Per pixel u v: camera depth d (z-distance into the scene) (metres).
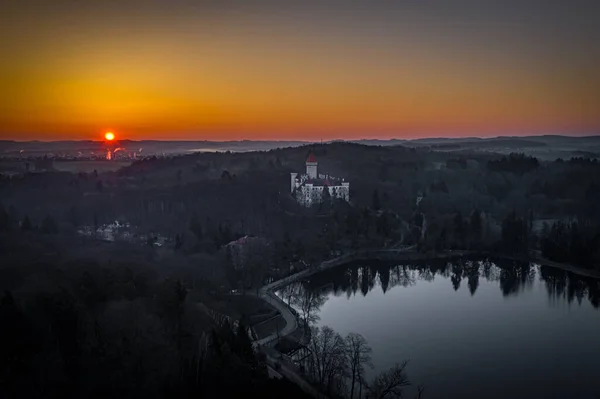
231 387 154.50
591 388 184.38
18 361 154.50
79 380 156.25
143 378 158.25
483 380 189.00
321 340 197.62
